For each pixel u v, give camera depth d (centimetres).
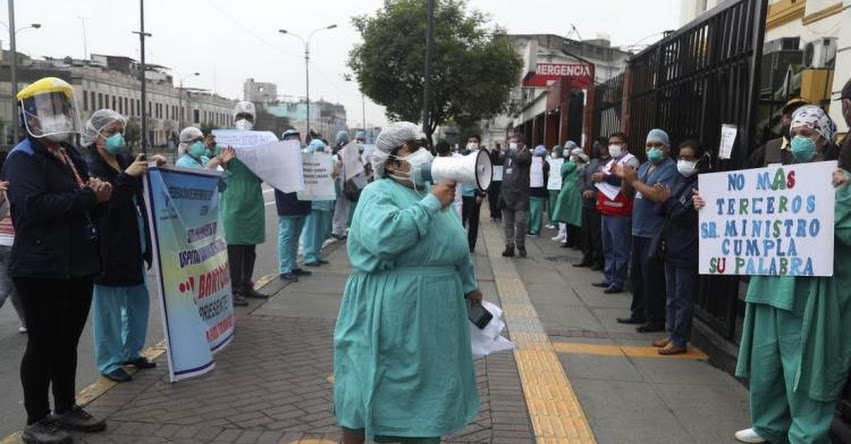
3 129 5162
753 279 379
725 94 556
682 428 410
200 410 424
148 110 7331
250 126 735
